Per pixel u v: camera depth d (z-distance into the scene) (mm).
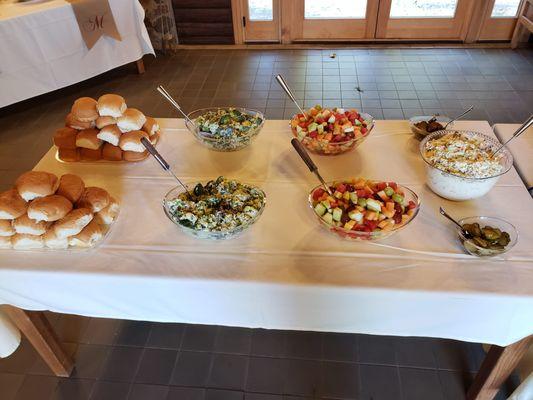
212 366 1574
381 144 1442
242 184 1200
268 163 1377
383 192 1101
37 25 2664
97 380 1550
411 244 1070
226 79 3455
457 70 3418
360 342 1617
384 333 1103
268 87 3316
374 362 1561
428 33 3805
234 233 1072
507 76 3309
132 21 3111
